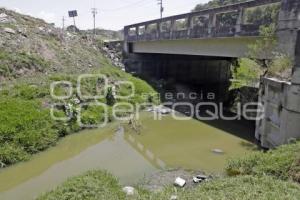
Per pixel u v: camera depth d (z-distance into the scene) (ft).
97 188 30.12
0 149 44.14
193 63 114.83
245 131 61.67
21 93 61.67
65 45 105.81
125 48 125.08
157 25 95.76
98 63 106.93
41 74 77.77
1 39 82.48
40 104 59.93
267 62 54.65
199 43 75.92
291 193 25.44
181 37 80.23
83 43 121.08
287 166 31.83
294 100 40.93
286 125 42.47
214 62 112.37
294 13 46.01
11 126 48.75
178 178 38.40
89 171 35.94
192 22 76.43
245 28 56.85
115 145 53.83
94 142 55.42
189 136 58.34
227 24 65.31
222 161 45.14
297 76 40.47
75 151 50.52
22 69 74.84
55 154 48.75
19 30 93.30
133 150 51.16
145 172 41.57
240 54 61.52
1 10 104.01
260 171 32.37
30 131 50.47
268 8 62.23
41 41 95.61
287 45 47.60
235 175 34.55
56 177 40.37
